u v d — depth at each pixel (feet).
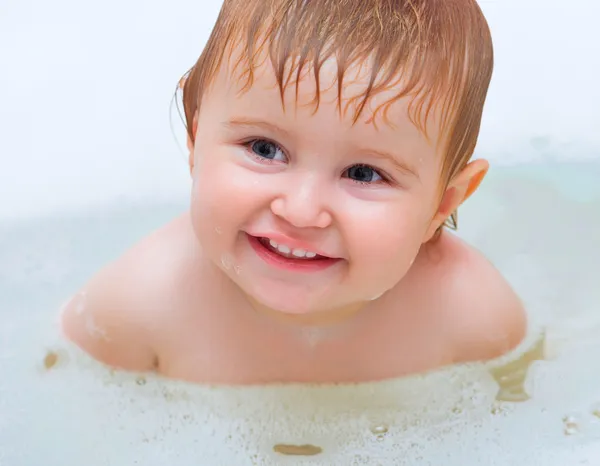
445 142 6.35
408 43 6.02
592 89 9.78
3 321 7.51
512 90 9.64
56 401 6.85
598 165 9.23
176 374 7.10
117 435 6.59
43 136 9.18
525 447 6.53
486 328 7.26
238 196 6.06
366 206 6.08
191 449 6.52
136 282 7.12
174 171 9.08
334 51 5.87
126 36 10.07
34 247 8.36
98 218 8.73
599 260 8.41
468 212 8.87
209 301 7.04
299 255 6.24
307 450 6.55
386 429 6.72
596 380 7.13
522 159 9.27
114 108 9.47
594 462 6.39
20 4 10.30
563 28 10.35
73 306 7.36
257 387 7.06
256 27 6.09
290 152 6.01
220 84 6.23
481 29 6.57
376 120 5.90
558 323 7.70
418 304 7.15
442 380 7.17
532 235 8.68
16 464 6.27
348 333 7.02
